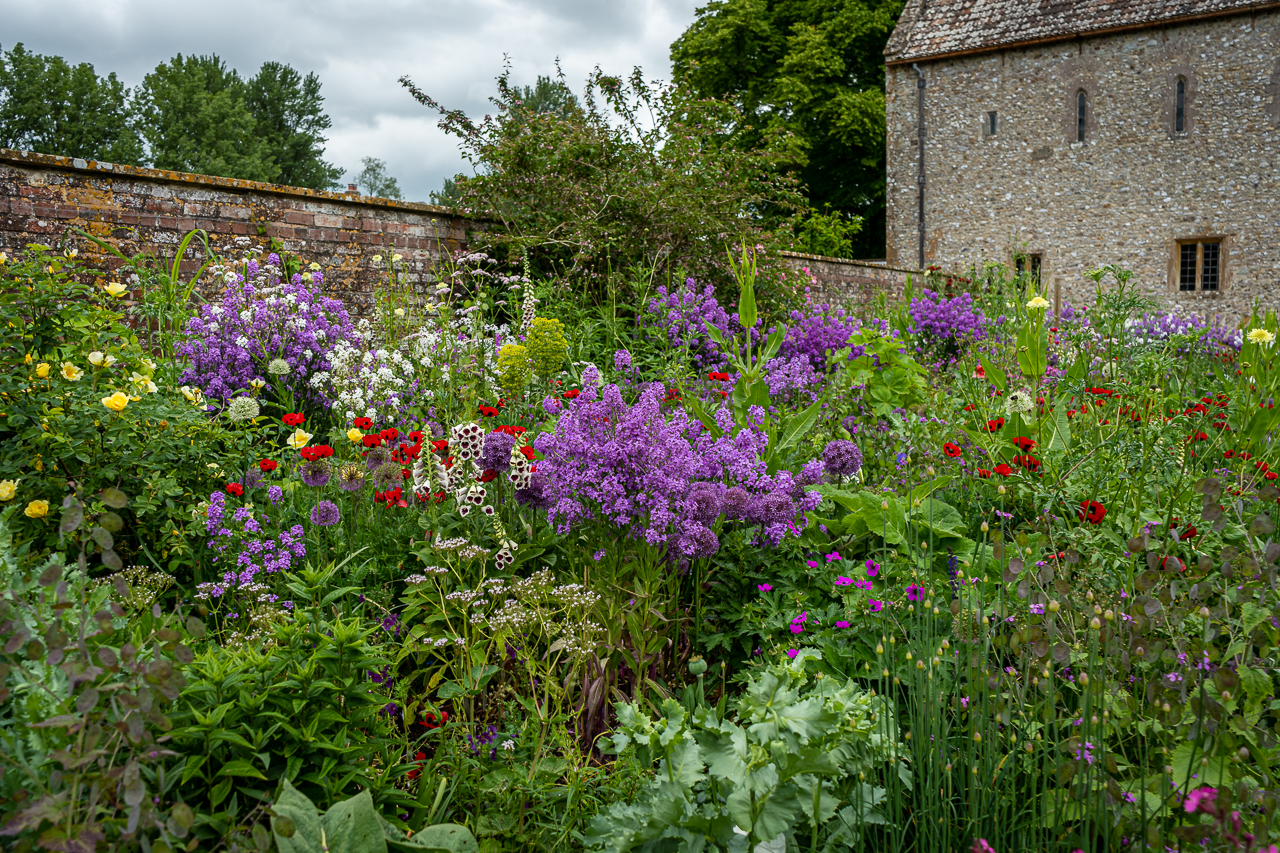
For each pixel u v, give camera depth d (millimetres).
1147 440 3924
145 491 3100
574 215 8844
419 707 2586
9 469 3002
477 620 2527
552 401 4082
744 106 26781
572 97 9633
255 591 2686
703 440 3492
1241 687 2057
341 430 4816
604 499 3072
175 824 1451
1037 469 3668
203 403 4004
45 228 6613
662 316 7352
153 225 7137
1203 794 1562
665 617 2951
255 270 6262
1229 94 20422
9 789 1474
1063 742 2098
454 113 9164
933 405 5305
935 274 14938
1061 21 22125
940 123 23875
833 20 26000
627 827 1921
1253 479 3496
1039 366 4605
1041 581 2256
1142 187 21469
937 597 2758
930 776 2025
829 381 6199
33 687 1550
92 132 48031
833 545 3320
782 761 1813
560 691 2438
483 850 2047
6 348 3404
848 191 27953
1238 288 20641
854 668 2629
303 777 1827
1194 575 2393
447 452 3570
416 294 8422
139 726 1443
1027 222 22891
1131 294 5910
